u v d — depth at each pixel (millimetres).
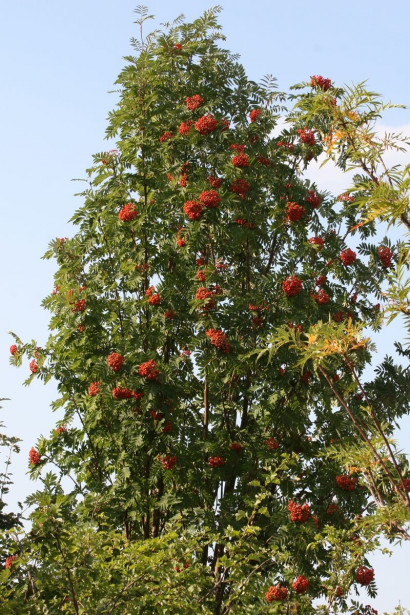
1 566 8852
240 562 7871
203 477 10664
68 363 12250
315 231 11367
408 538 4941
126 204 11969
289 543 9180
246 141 11422
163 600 7551
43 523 6707
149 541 7562
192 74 12508
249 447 10539
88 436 11758
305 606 8047
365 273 11305
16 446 11555
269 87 11961
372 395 10430
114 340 11883
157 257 11984
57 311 11891
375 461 5219
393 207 4152
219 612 9422
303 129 11031
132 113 12047
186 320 11734
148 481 10961
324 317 10383
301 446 10664
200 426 11906
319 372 9875
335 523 9852
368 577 9297
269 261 11766
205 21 12797
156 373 10672
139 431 10852
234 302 10859
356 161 4820
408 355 10719
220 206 10984
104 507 10500
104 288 12188
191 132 11141
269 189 11430
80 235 12297
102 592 7352
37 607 6961
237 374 10703
